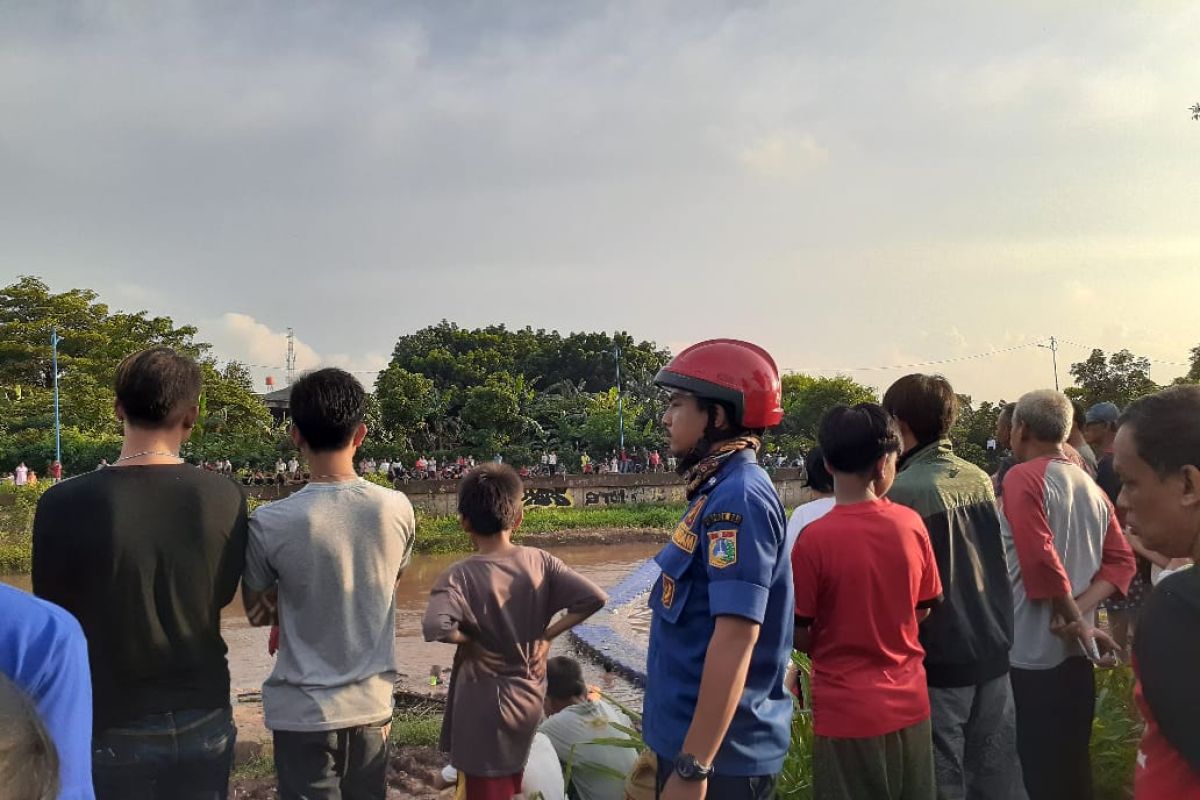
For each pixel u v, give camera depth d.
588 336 68.69
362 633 2.91
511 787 3.43
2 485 25.11
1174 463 1.65
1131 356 33.28
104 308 43.38
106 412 37.72
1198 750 1.47
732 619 2.18
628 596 15.00
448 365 60.06
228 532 2.69
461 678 3.45
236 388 42.59
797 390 58.06
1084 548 3.64
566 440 47.88
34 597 1.71
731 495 2.30
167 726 2.53
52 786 1.13
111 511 2.49
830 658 2.81
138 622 2.49
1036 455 3.81
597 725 4.01
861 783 2.74
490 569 3.45
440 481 33.38
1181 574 1.61
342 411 2.96
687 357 2.54
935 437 3.44
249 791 5.46
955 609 3.13
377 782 2.96
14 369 39.50
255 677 11.26
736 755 2.33
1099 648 3.64
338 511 2.91
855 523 2.82
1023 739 3.61
